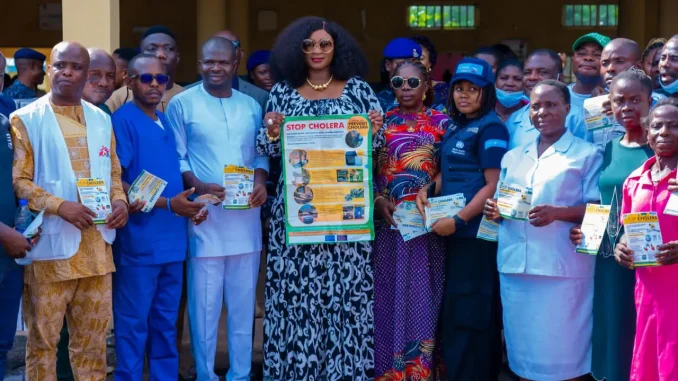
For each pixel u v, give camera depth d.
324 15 19.02
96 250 5.17
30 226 4.86
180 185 5.59
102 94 5.98
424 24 19.17
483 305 5.58
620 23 16.42
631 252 4.70
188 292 5.85
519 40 19.16
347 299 5.58
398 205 5.62
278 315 5.63
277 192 5.70
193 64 18.62
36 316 5.11
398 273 5.62
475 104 5.58
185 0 18.53
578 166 5.20
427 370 5.64
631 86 5.00
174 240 5.55
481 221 5.45
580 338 5.26
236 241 5.74
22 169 5.04
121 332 5.48
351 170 5.54
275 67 5.77
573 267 5.22
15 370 6.50
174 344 5.68
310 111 5.58
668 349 4.63
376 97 5.80
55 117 5.12
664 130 4.63
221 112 5.74
